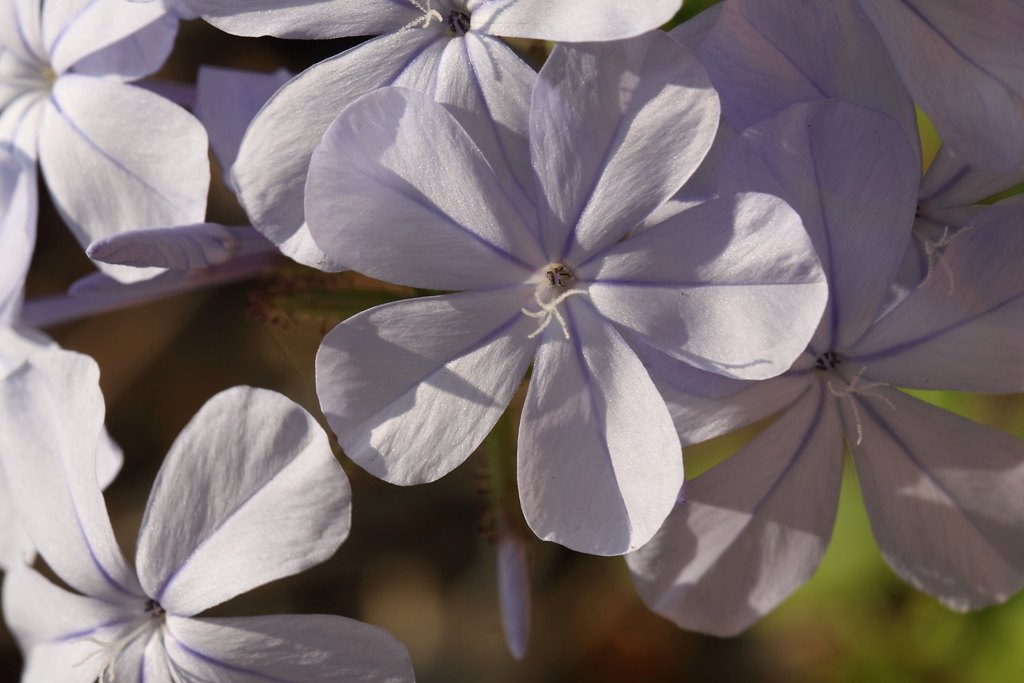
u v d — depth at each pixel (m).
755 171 0.19
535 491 0.19
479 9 0.19
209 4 0.19
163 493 0.19
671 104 0.19
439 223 0.19
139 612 0.20
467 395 0.19
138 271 0.20
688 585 0.20
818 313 0.18
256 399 0.19
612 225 0.19
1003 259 0.19
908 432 0.20
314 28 0.19
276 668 0.19
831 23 0.19
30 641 0.21
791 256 0.19
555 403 0.19
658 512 0.19
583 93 0.19
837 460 0.20
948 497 0.20
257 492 0.19
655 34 0.19
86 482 0.20
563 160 0.19
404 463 0.19
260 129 0.19
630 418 0.19
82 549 0.20
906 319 0.20
